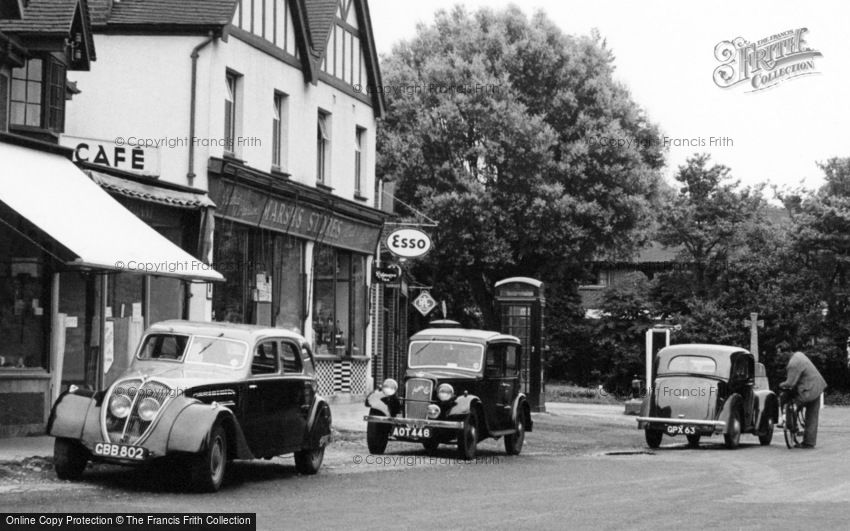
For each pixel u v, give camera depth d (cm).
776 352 6544
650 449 2617
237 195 2773
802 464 2139
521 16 5834
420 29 6066
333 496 1433
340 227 3462
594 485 1655
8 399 1905
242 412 1516
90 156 2328
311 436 1706
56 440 1449
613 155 5612
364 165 3759
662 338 4388
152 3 2745
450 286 6056
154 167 2384
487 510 1317
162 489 1432
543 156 5419
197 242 2583
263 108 2973
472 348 2161
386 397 2103
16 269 1947
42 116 2264
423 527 1155
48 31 2200
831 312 6812
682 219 6600
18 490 1342
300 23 3153
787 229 6850
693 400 2647
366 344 3759
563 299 6681
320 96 3356
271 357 1617
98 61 2700
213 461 1421
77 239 1714
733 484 1702
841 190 7638
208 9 2705
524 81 5688
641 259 7981
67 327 2153
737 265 6594
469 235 5412
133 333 2283
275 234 3077
